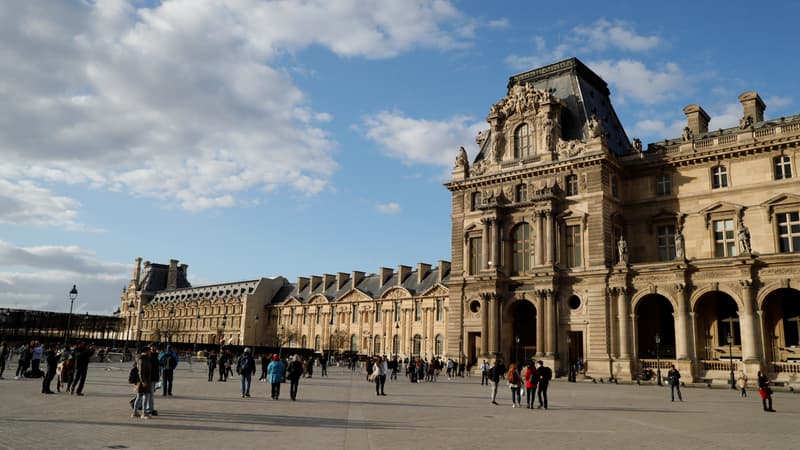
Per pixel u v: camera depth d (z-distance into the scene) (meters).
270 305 160.12
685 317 57.75
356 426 23.91
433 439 20.94
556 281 66.56
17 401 28.84
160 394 35.78
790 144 59.41
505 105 76.75
